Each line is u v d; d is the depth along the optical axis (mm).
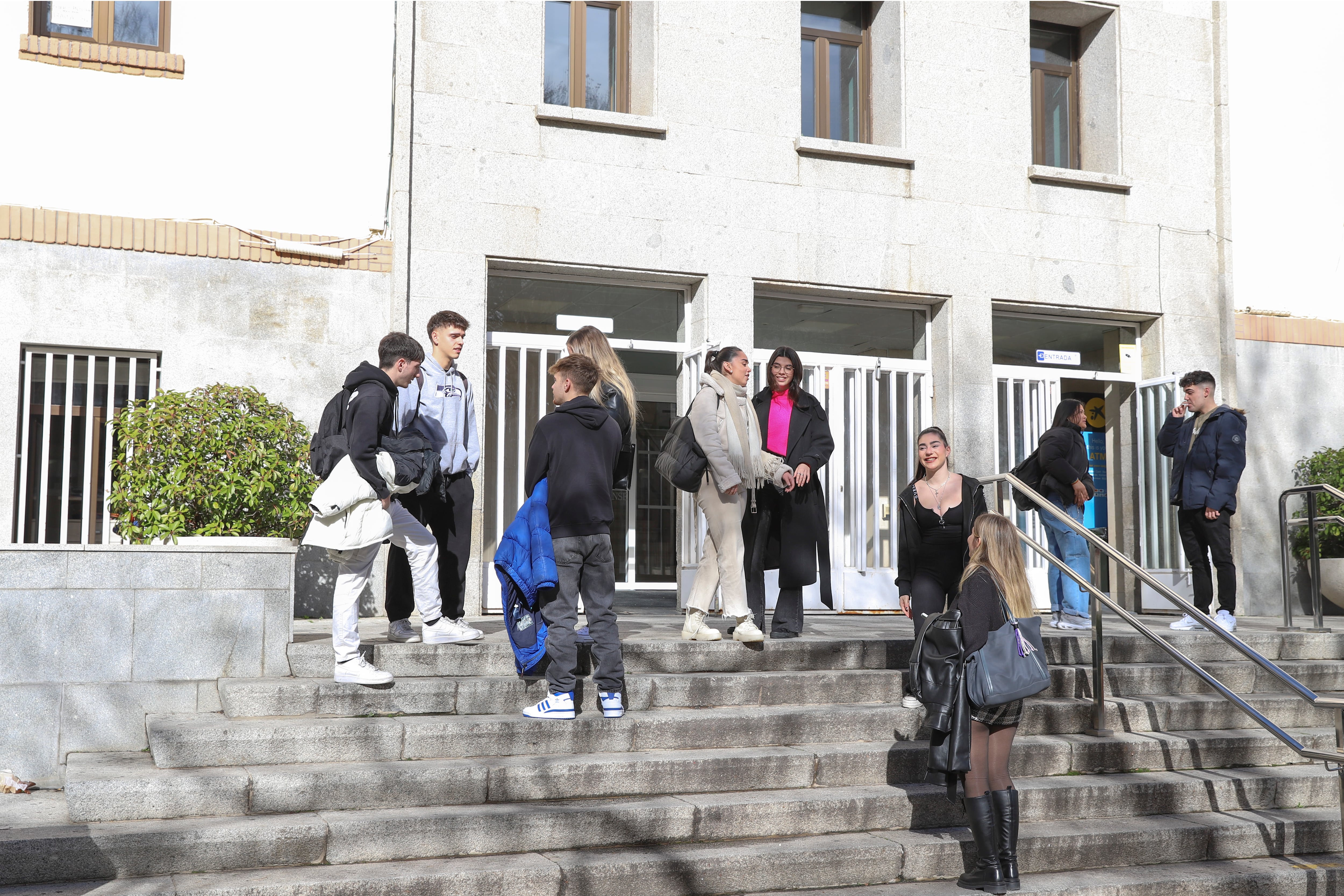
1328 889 5152
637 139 9500
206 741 4895
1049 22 11367
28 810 4848
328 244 9016
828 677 6125
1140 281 10945
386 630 7336
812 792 5258
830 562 6633
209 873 4312
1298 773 6043
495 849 4629
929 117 10375
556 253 9203
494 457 9211
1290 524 8430
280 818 4559
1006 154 10602
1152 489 10852
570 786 5023
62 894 4035
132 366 8555
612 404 5832
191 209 9086
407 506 6375
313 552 8555
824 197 10008
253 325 8688
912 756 5547
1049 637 7113
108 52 8945
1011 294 10500
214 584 5672
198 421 7488
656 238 9477
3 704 5371
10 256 8141
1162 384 10812
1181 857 5312
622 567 11164
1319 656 7848
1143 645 7285
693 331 9828
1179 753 6094
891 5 10508
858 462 10141
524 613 5562
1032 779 5723
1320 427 11617
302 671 5688
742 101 9836
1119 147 11016
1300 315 11977
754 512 6734
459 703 5496
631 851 4723
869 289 10078
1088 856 5148
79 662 5480
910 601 6062
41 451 8297
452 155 8992
